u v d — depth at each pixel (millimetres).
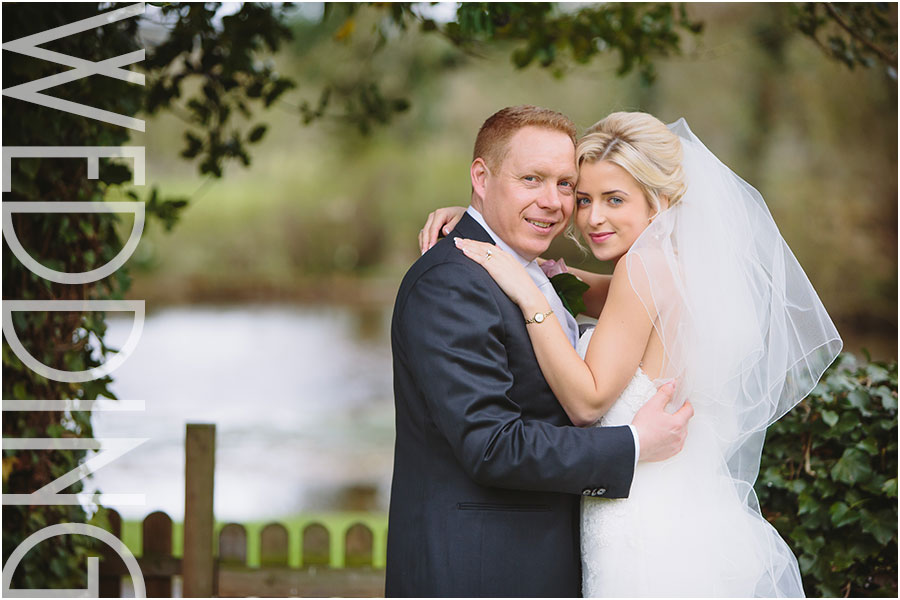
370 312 23734
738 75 17953
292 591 5168
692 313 2887
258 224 27453
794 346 3068
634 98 18672
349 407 12438
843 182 17672
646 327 2852
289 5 5391
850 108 17516
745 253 2988
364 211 27375
